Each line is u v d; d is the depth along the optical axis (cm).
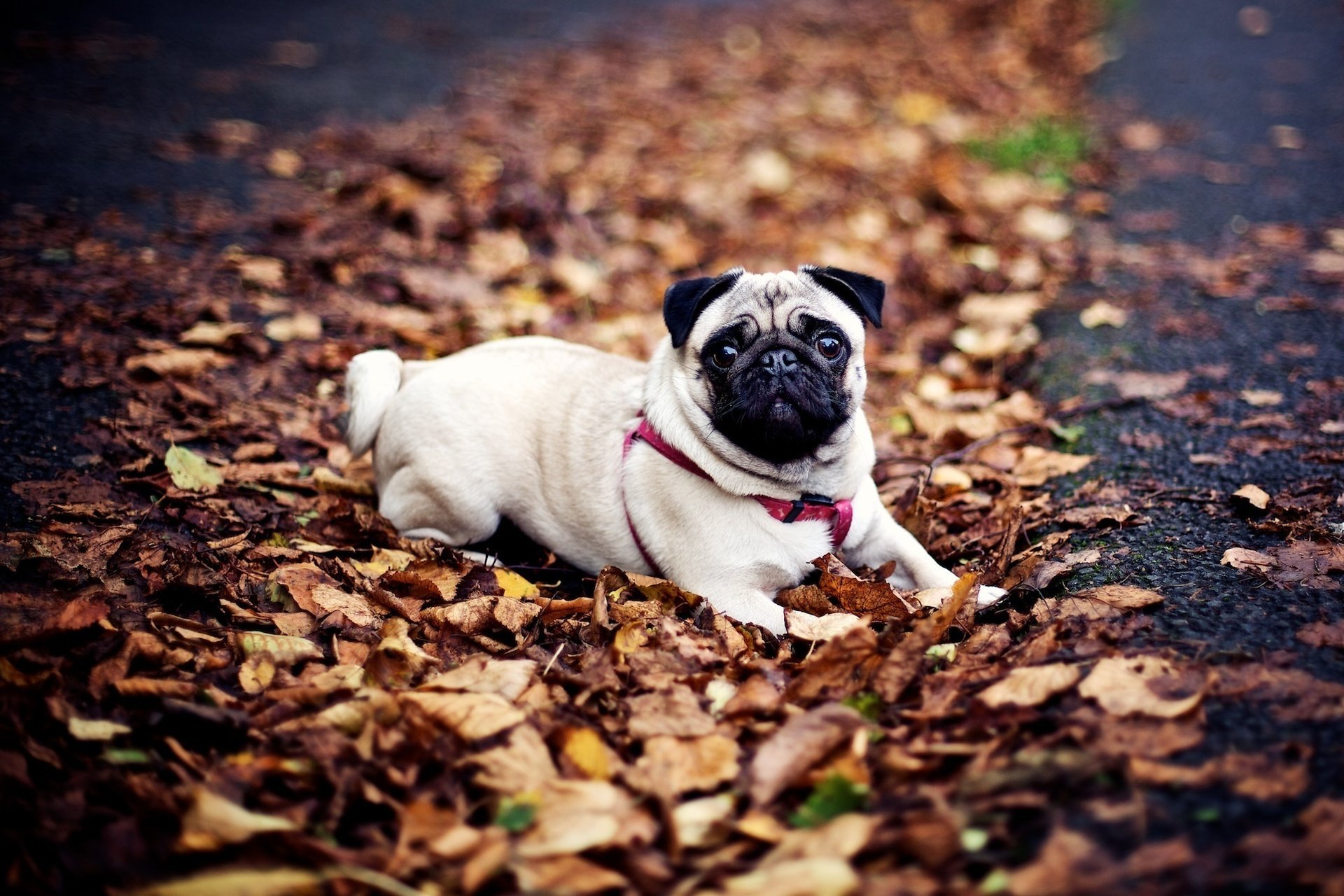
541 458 386
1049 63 1156
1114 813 228
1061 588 349
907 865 222
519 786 248
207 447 448
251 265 610
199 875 226
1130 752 246
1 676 277
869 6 1418
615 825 232
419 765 258
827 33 1281
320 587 342
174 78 950
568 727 264
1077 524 391
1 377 469
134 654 293
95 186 697
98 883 225
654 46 1191
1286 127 909
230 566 355
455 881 222
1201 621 308
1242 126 923
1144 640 301
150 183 711
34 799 244
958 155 877
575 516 378
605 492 371
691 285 354
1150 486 414
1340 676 274
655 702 279
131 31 1096
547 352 409
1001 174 838
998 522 406
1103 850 218
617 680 294
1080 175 836
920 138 916
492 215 702
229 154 780
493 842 228
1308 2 1325
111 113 838
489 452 388
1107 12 1343
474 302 605
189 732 271
